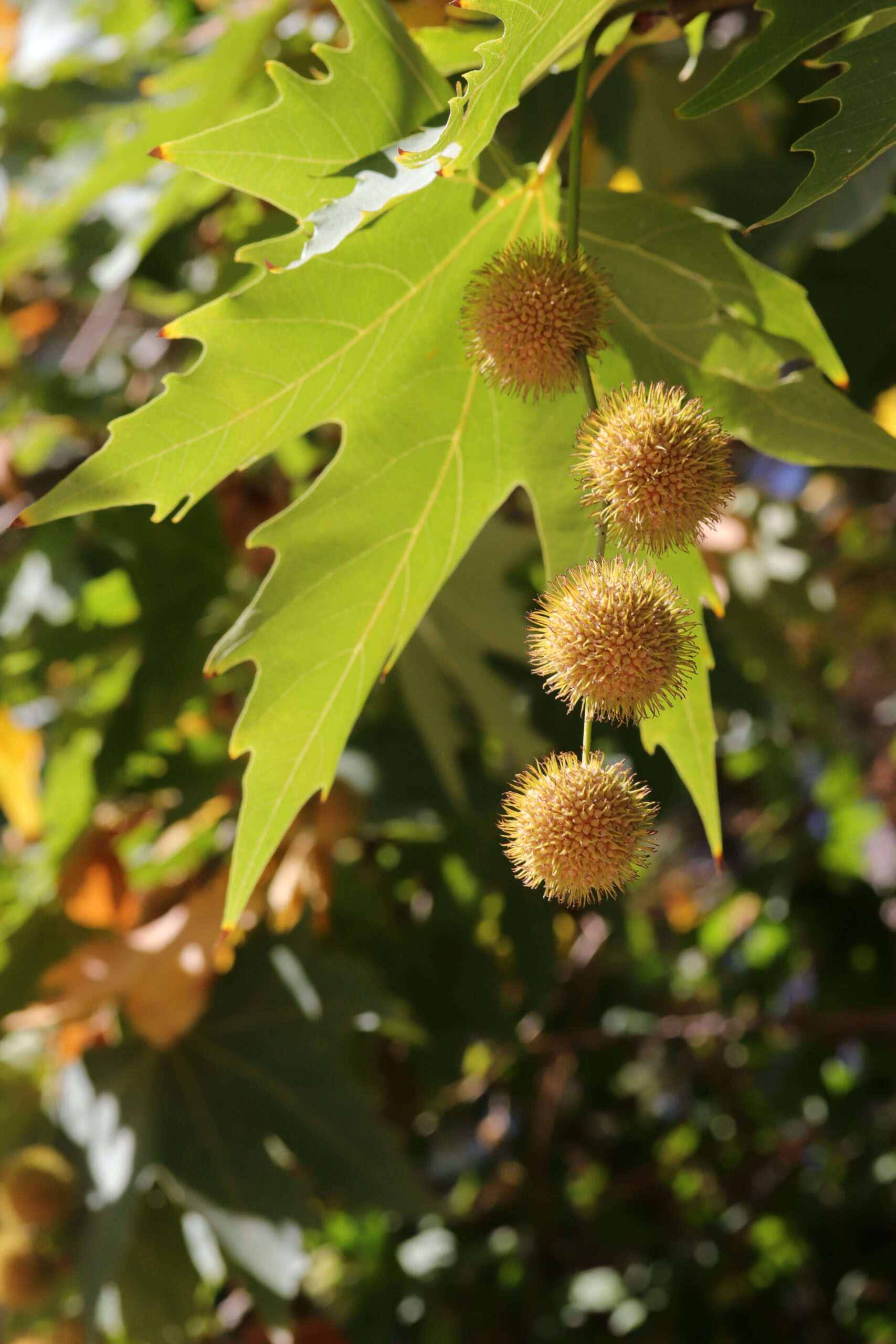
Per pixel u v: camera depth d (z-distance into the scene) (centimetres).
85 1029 276
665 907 589
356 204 106
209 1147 265
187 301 333
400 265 127
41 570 376
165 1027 259
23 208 275
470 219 130
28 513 117
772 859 462
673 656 104
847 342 222
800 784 489
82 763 307
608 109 267
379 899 343
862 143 96
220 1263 281
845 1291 414
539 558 309
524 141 227
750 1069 469
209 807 308
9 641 313
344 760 296
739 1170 457
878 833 553
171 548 286
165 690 290
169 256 342
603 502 108
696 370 139
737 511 355
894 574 529
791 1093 430
